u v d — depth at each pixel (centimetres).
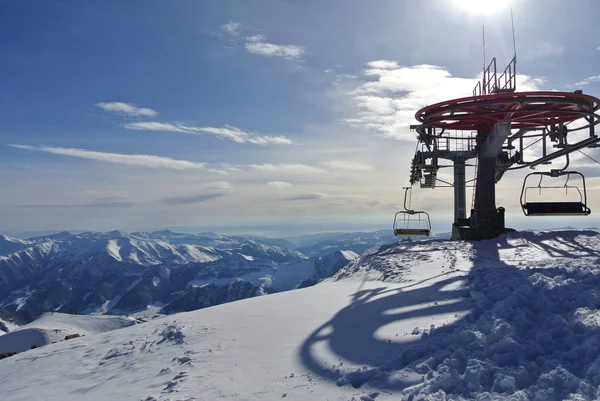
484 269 1373
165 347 1164
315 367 830
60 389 1030
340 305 1303
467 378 659
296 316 1246
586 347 711
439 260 1812
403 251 2206
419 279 1488
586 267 1192
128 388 897
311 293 1633
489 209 2380
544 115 1978
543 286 1045
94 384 1006
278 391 745
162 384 866
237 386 784
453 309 1026
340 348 906
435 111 1845
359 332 987
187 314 1580
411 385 689
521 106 1759
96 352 1329
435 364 737
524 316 873
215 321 1318
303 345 966
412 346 808
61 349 1483
